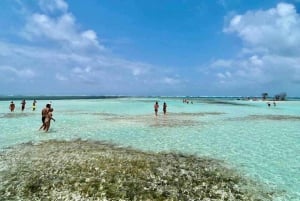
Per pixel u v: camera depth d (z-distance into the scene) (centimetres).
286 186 968
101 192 857
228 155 1433
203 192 893
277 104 9344
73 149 1470
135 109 5431
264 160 1330
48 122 2162
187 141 1822
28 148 1483
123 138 1909
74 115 3803
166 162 1253
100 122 2886
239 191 914
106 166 1129
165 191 887
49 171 1043
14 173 1016
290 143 1780
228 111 5041
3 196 814
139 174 1047
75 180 951
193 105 7706
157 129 2380
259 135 2111
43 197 812
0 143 1633
